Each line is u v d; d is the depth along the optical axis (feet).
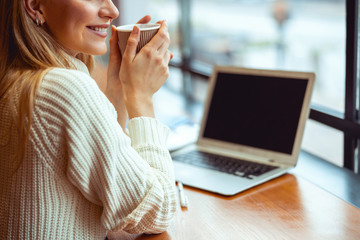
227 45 15.70
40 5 2.82
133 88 3.16
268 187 3.73
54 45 2.88
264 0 19.10
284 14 20.13
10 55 2.78
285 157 4.13
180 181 3.85
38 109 2.48
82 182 2.54
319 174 4.10
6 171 2.63
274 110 4.30
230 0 15.87
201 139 4.71
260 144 4.32
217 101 4.71
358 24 4.16
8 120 2.57
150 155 2.94
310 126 5.39
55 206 2.59
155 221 2.86
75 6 2.78
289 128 4.17
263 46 19.39
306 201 3.44
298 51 20.02
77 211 2.68
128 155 2.69
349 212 3.25
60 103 2.47
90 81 2.60
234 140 4.50
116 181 2.63
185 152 4.56
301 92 4.17
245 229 3.06
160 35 3.18
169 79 8.54
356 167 4.50
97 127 2.53
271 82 4.38
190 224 3.17
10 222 2.65
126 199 2.69
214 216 3.27
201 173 4.01
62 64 2.88
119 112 3.76
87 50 2.97
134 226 2.73
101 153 2.54
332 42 20.40
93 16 2.86
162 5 8.78
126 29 3.30
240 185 3.72
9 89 2.59
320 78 16.89
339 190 3.74
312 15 20.80
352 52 4.21
